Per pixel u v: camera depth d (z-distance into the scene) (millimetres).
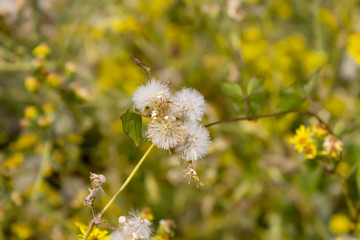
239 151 495
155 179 495
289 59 523
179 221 512
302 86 348
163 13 541
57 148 473
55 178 488
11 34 506
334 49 547
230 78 493
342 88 569
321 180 448
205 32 549
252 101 339
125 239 288
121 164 492
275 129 487
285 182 491
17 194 430
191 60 533
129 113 295
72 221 460
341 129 401
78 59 557
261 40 545
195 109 295
